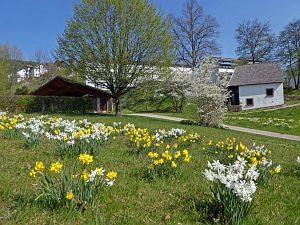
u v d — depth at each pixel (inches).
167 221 151.9
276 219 162.4
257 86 1811.0
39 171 163.9
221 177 154.4
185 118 1240.8
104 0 1013.2
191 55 1968.5
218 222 151.3
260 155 318.7
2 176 203.8
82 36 1024.2
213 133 664.4
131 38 1038.4
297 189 224.5
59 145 284.7
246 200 146.9
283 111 1461.6
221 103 961.5
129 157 297.9
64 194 155.6
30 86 2536.9
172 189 204.1
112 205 166.9
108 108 1542.8
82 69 1053.2
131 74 1059.9
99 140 317.7
